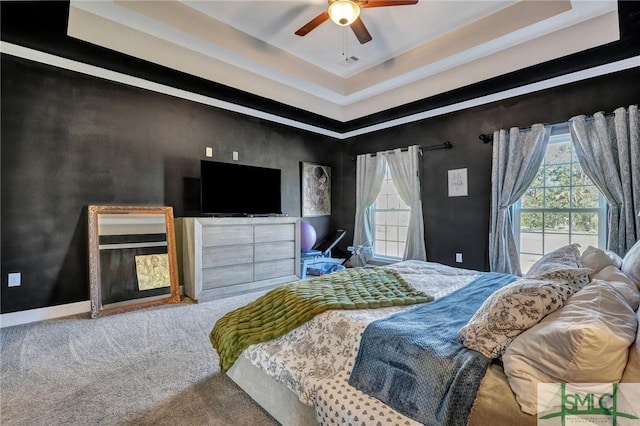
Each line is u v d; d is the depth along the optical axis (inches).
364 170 216.4
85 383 76.2
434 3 112.8
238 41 132.5
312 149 219.5
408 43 141.2
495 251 149.6
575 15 105.6
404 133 195.8
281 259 177.6
